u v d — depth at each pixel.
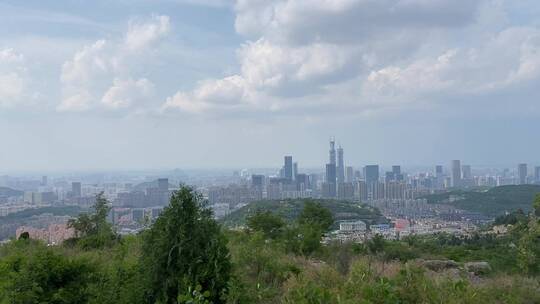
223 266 7.23
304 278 8.96
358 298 6.62
